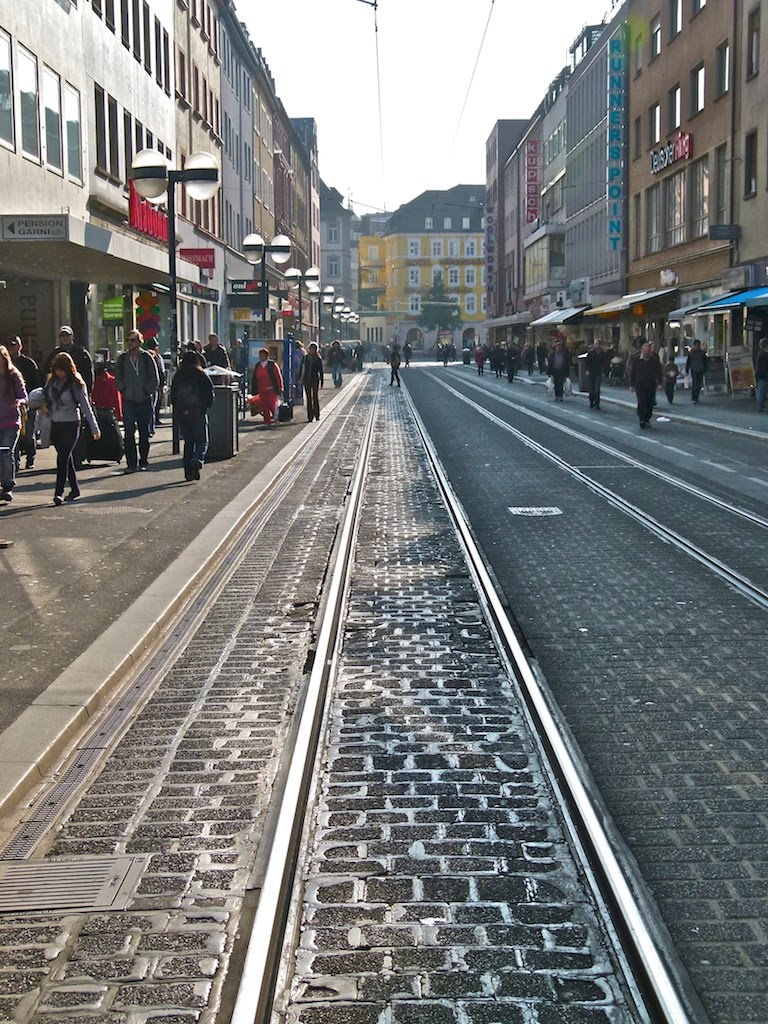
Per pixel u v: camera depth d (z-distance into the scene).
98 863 5.04
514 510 15.62
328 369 82.81
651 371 28.95
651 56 53.53
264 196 77.19
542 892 4.71
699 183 46.25
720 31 42.56
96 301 32.66
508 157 120.44
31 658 7.99
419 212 166.38
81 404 15.04
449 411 37.09
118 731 6.80
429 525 14.45
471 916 4.52
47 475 18.36
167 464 20.20
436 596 10.36
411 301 166.88
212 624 9.40
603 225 66.19
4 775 5.86
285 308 71.50
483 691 7.50
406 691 7.52
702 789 5.81
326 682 7.61
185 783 5.98
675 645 8.56
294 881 4.83
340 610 9.67
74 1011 3.89
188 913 4.57
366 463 21.73
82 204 29.89
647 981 3.98
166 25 42.38
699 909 4.58
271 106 80.88
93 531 13.08
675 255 49.69
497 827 5.37
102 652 8.11
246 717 7.05
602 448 24.14
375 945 4.30
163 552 11.86
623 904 4.47
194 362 17.73
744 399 38.69
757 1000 3.95
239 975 4.11
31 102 25.64
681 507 15.70
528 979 4.07
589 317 59.44
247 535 13.59
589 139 70.81
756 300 34.88
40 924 4.49
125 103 35.19
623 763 6.19
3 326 28.73
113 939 4.37
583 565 11.70
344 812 5.57
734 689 7.45
